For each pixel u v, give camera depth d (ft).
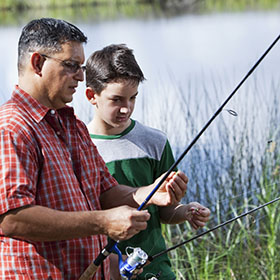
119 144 11.45
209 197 18.25
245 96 21.07
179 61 36.09
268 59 31.73
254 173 18.33
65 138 8.80
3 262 8.21
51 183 8.29
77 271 8.45
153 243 11.21
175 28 47.70
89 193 9.04
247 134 18.76
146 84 27.22
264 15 49.19
